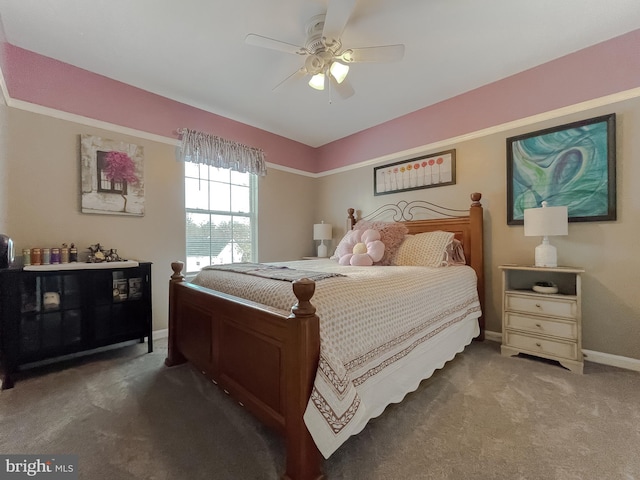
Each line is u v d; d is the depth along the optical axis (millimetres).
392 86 2902
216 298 1676
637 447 1312
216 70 2605
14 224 2219
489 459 1245
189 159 3184
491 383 1938
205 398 1752
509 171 2727
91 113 2598
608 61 2250
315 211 4711
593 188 2297
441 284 2135
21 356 1954
